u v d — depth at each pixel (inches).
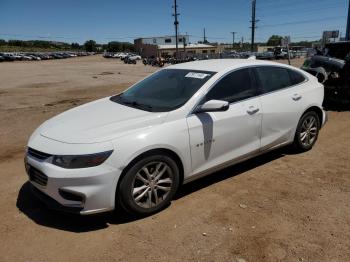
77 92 585.0
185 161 156.8
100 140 137.3
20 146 252.2
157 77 197.2
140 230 139.6
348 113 344.5
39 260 123.5
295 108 203.9
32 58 3073.3
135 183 144.3
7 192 175.2
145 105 169.2
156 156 146.2
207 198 164.9
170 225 142.8
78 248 129.5
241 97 179.8
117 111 165.3
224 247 128.1
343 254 123.1
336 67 348.8
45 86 700.7
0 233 139.6
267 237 133.5
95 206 135.3
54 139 144.5
